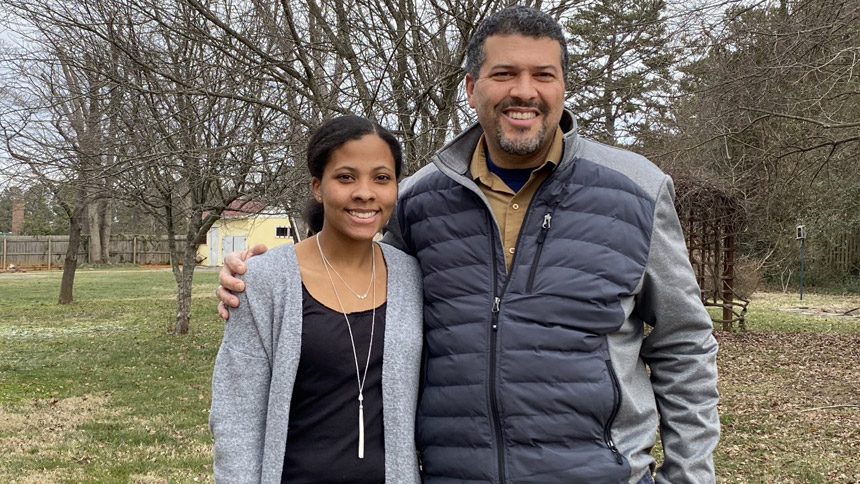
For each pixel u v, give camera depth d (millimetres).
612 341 1845
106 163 7930
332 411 1824
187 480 4836
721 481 4988
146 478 4871
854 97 9062
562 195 1880
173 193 10789
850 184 16406
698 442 1886
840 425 6363
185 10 6570
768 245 18875
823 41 7324
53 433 6055
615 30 6723
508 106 1839
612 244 1837
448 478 1816
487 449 1764
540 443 1735
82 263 34156
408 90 6473
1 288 22250
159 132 7980
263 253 1995
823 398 7449
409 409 1883
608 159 1961
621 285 1818
